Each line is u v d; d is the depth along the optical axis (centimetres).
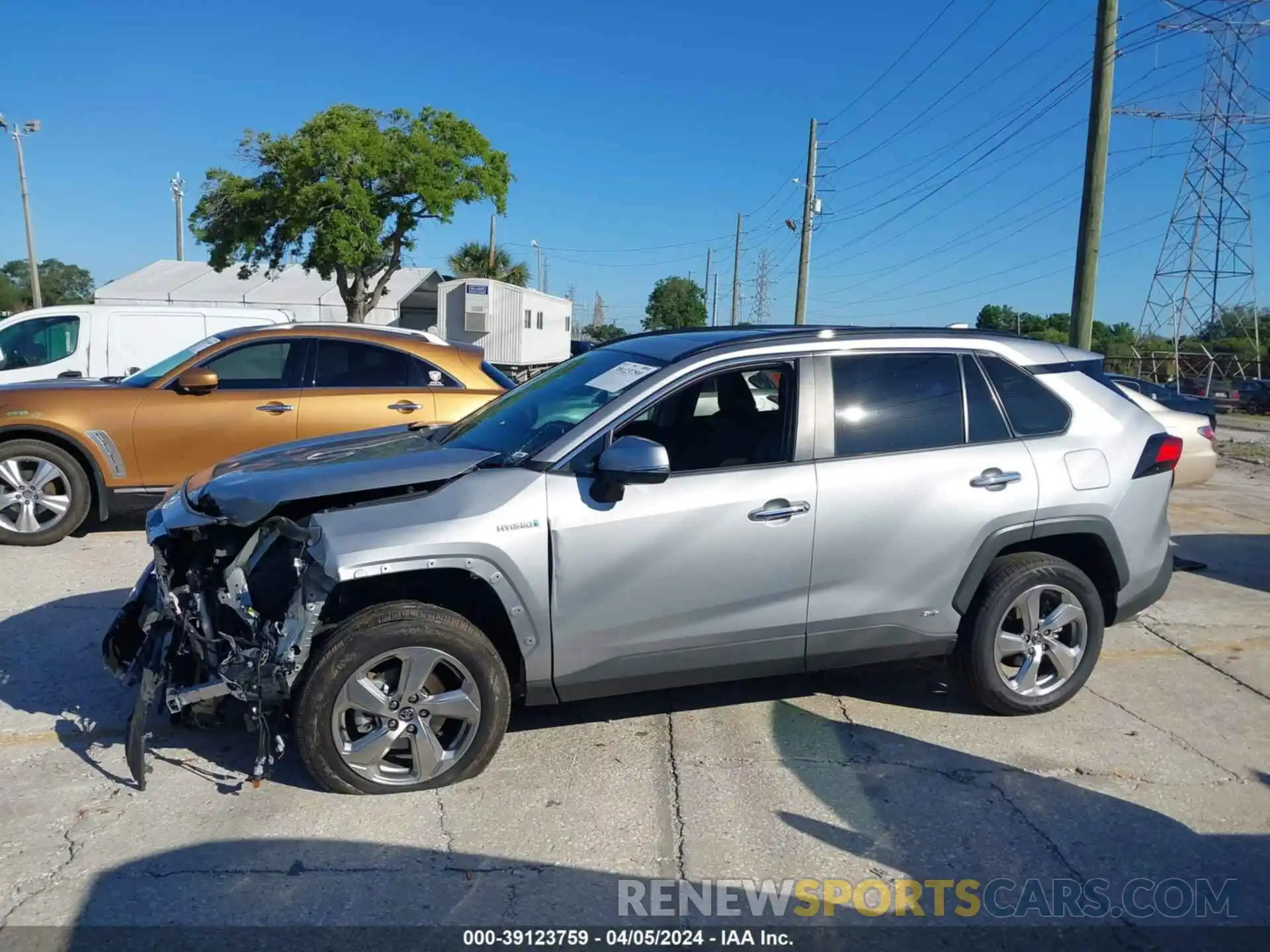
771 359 432
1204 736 456
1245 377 3828
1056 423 469
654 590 401
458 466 403
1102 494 463
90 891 325
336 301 4288
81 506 762
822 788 401
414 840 357
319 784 384
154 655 388
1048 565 457
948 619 447
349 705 374
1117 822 380
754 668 429
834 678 520
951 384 455
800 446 425
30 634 561
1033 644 464
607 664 405
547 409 445
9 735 438
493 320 3309
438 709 384
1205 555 803
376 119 2942
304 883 331
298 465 425
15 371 1126
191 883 330
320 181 2828
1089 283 1477
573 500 392
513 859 348
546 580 388
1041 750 438
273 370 802
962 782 408
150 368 817
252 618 373
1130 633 598
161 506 428
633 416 411
